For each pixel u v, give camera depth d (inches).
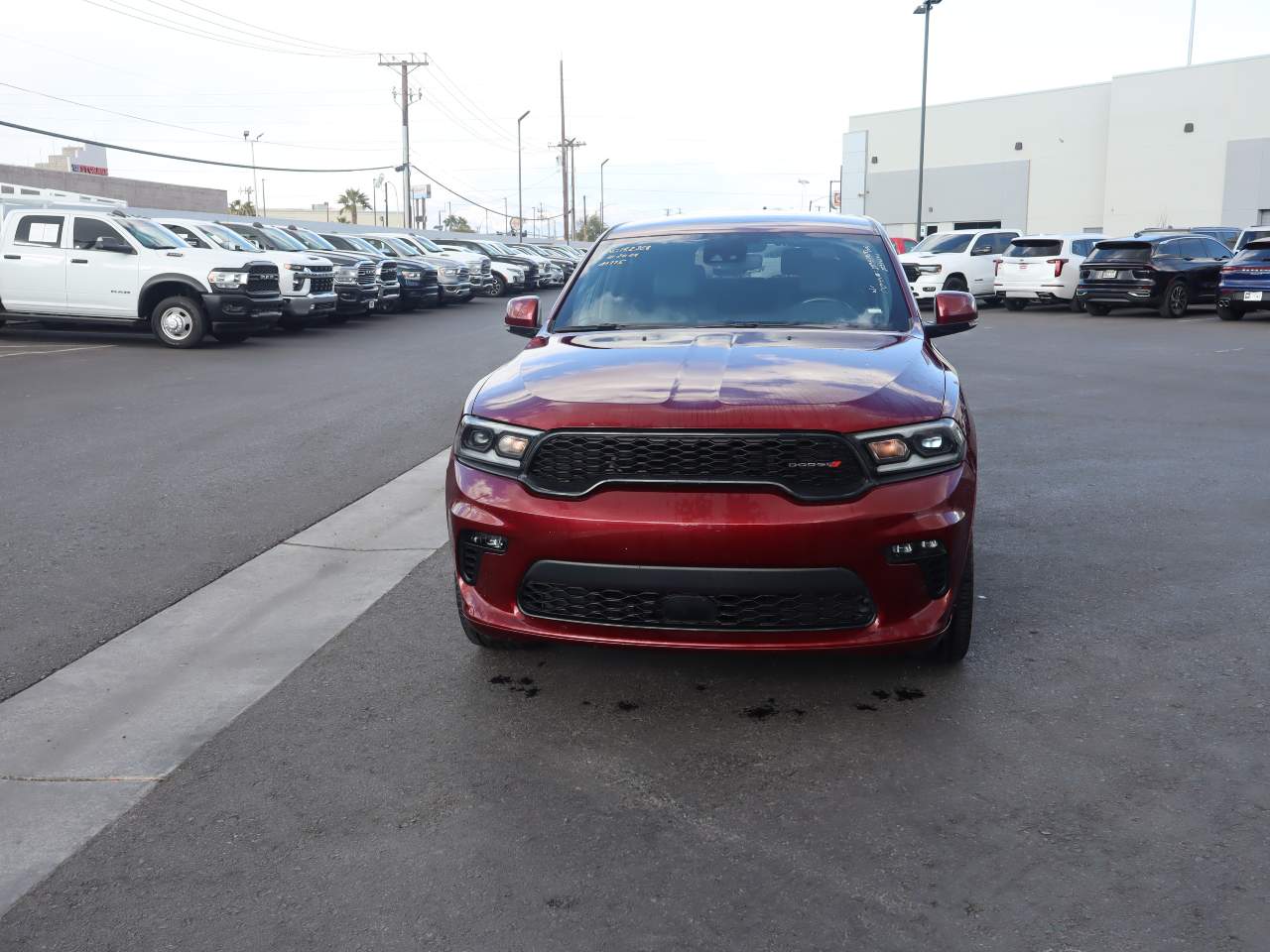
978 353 585.3
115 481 275.7
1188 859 105.7
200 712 142.6
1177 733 133.1
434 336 706.2
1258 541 216.2
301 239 851.4
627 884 103.0
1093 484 269.9
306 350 609.0
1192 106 1967.3
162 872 105.9
